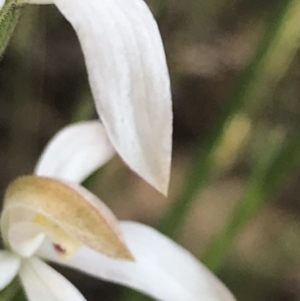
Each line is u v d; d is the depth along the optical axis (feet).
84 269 0.25
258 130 0.48
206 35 0.47
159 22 0.36
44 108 0.47
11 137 0.47
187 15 0.45
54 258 0.25
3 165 0.47
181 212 0.33
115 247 0.21
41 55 0.44
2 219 0.23
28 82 0.45
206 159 0.33
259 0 0.47
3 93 0.45
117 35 0.20
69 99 0.47
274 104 0.47
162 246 0.26
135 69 0.21
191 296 0.25
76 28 0.20
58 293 0.24
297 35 0.33
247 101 0.35
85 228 0.21
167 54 0.47
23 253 0.24
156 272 0.25
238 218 0.32
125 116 0.21
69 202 0.21
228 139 0.38
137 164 0.21
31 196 0.22
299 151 0.31
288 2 0.31
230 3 0.46
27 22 0.41
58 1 0.21
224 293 0.25
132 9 0.21
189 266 0.25
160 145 0.20
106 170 0.47
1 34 0.21
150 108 0.21
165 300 0.25
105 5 0.21
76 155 0.26
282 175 0.31
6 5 0.20
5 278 0.23
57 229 0.23
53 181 0.21
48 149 0.26
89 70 0.20
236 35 0.48
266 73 0.35
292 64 0.45
